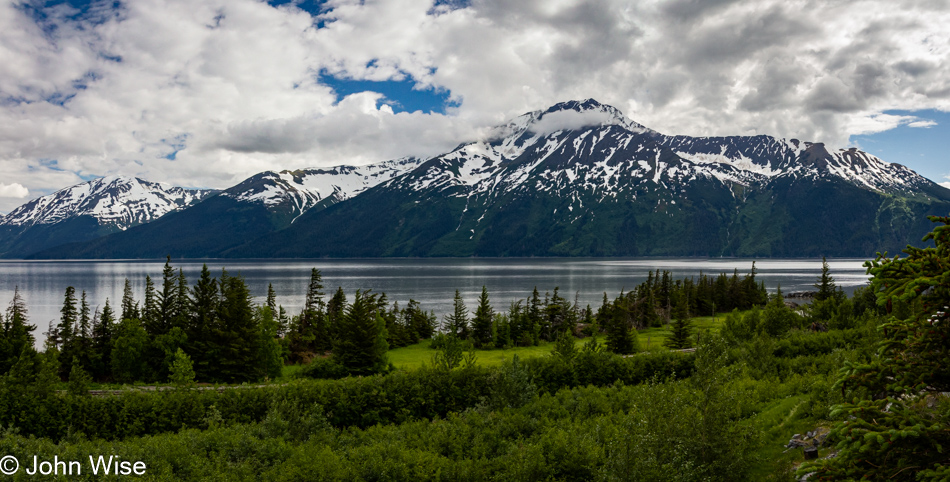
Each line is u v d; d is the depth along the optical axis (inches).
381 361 3024.1
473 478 1123.9
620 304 3902.6
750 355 2012.8
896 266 490.3
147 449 1325.0
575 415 1660.9
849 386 534.9
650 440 858.8
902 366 505.0
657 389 968.3
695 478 847.1
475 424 1514.5
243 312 3031.5
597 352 2410.2
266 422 1531.7
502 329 4173.2
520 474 1096.8
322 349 3671.3
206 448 1397.6
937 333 486.9
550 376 2210.9
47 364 2052.2
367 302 3373.5
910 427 436.1
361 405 1904.5
